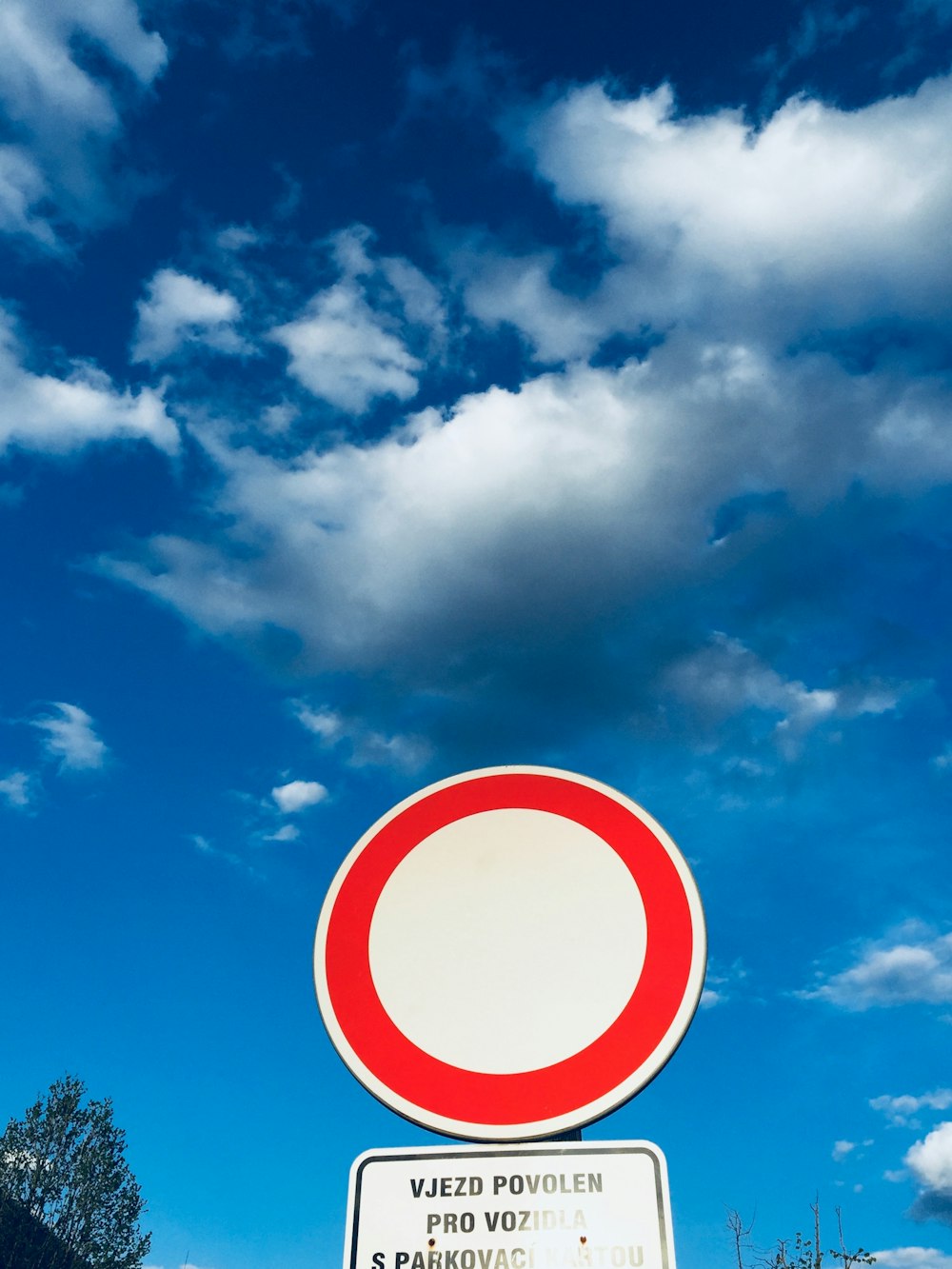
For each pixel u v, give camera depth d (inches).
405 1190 69.5
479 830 81.8
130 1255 855.7
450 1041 73.2
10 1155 853.2
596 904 76.9
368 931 78.7
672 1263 65.6
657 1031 71.2
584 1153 69.4
